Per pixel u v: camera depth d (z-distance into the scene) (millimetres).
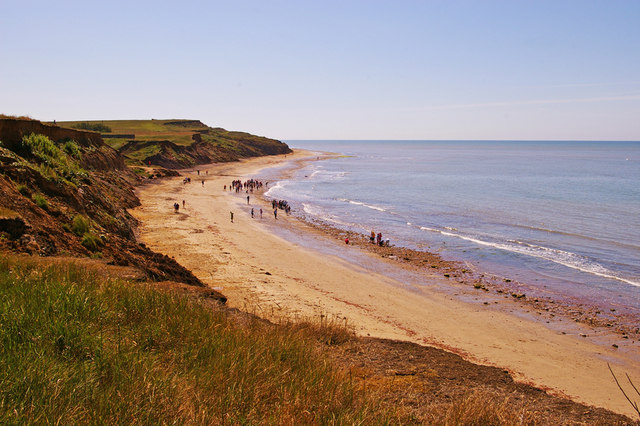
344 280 29031
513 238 44219
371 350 12156
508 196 76750
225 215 52219
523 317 23438
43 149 33969
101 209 31719
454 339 19844
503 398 9070
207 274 27250
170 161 116688
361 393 6961
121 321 7973
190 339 7781
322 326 13305
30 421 4035
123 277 13742
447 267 33531
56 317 6824
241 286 25031
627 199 71562
